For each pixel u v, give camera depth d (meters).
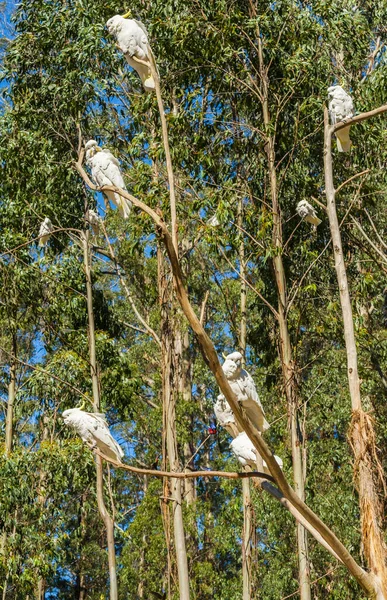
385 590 5.53
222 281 18.06
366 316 17.12
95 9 15.37
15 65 16.48
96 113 16.55
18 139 15.91
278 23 13.65
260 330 15.15
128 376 16.53
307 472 16.09
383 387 15.92
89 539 24.58
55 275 16.38
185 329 15.39
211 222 13.28
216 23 13.50
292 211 14.02
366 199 14.10
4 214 16.30
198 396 23.34
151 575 18.08
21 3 16.47
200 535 19.05
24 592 16.06
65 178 15.97
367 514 5.95
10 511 15.71
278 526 16.27
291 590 16.56
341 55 15.04
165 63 14.57
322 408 16.19
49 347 17.02
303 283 14.16
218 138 13.76
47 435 17.55
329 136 7.41
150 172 13.81
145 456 21.44
